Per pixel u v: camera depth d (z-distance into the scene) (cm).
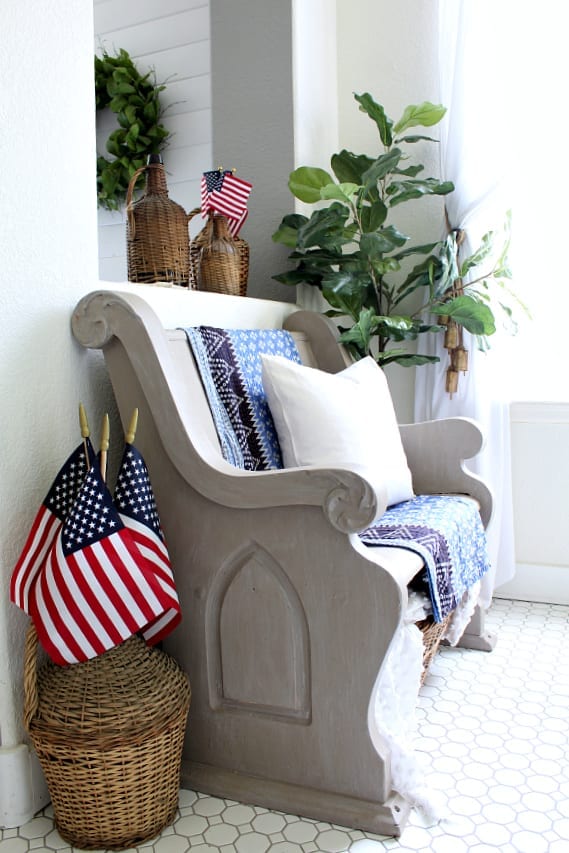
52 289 154
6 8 140
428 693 199
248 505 147
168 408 153
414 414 279
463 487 221
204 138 290
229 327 214
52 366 154
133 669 140
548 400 266
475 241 259
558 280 266
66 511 142
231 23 264
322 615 144
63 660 132
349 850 136
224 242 228
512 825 143
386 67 282
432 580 158
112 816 136
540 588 272
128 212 205
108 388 171
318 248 263
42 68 149
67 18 155
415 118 248
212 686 157
